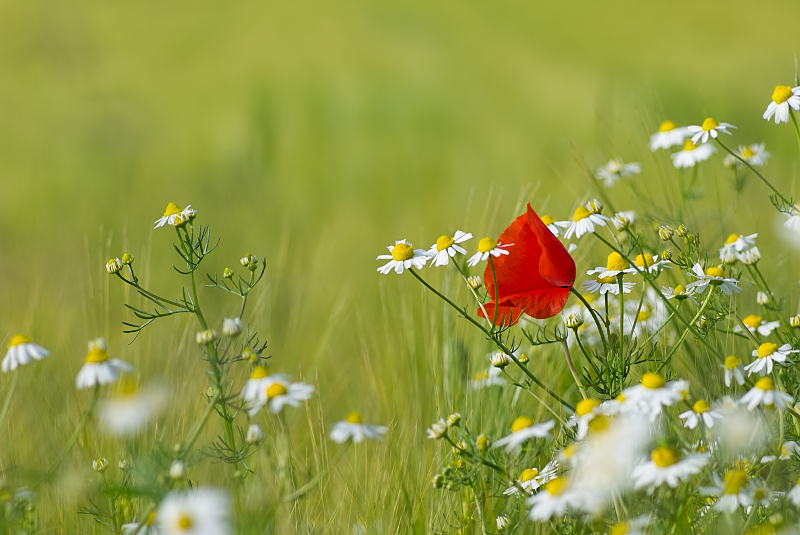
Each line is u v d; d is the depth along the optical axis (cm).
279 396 125
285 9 849
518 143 358
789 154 209
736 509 124
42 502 133
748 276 146
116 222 253
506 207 222
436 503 134
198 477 136
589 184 161
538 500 124
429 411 146
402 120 449
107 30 766
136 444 135
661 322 139
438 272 157
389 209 277
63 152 391
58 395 148
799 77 138
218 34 775
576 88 476
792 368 132
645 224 147
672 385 125
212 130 404
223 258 204
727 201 170
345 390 155
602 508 125
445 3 855
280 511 130
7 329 158
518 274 132
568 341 144
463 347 146
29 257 209
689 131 141
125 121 469
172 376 145
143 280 163
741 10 797
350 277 200
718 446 127
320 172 342
